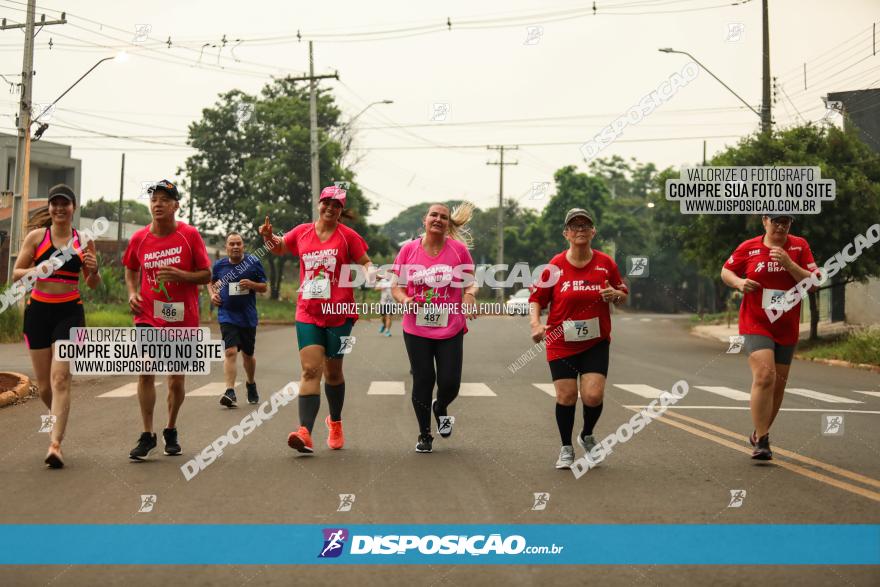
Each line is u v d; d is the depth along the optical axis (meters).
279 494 6.33
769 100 26.25
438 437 9.02
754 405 7.81
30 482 6.70
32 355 7.59
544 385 14.52
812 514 5.80
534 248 74.56
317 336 7.86
